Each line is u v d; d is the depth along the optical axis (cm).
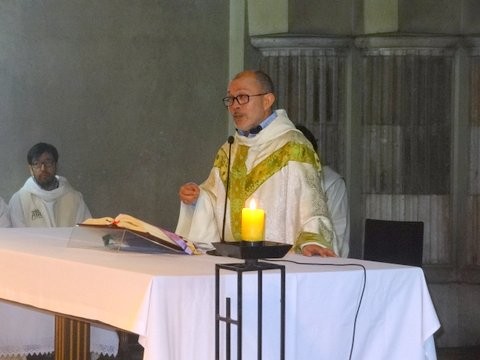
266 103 551
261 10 964
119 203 979
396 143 962
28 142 954
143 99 985
